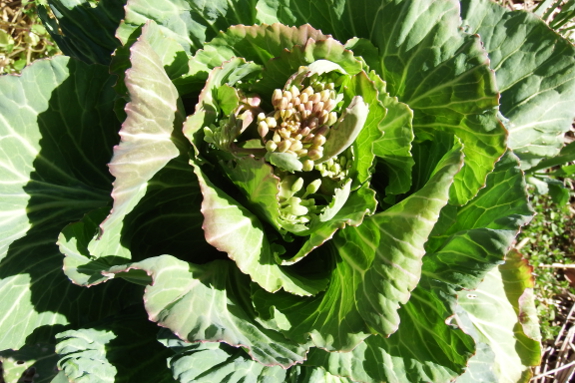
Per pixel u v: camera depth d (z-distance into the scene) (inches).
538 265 26.2
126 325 19.1
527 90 19.4
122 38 18.1
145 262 16.3
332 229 16.8
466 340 17.0
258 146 16.9
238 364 17.8
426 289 17.8
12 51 27.3
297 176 17.7
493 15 19.3
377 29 18.2
